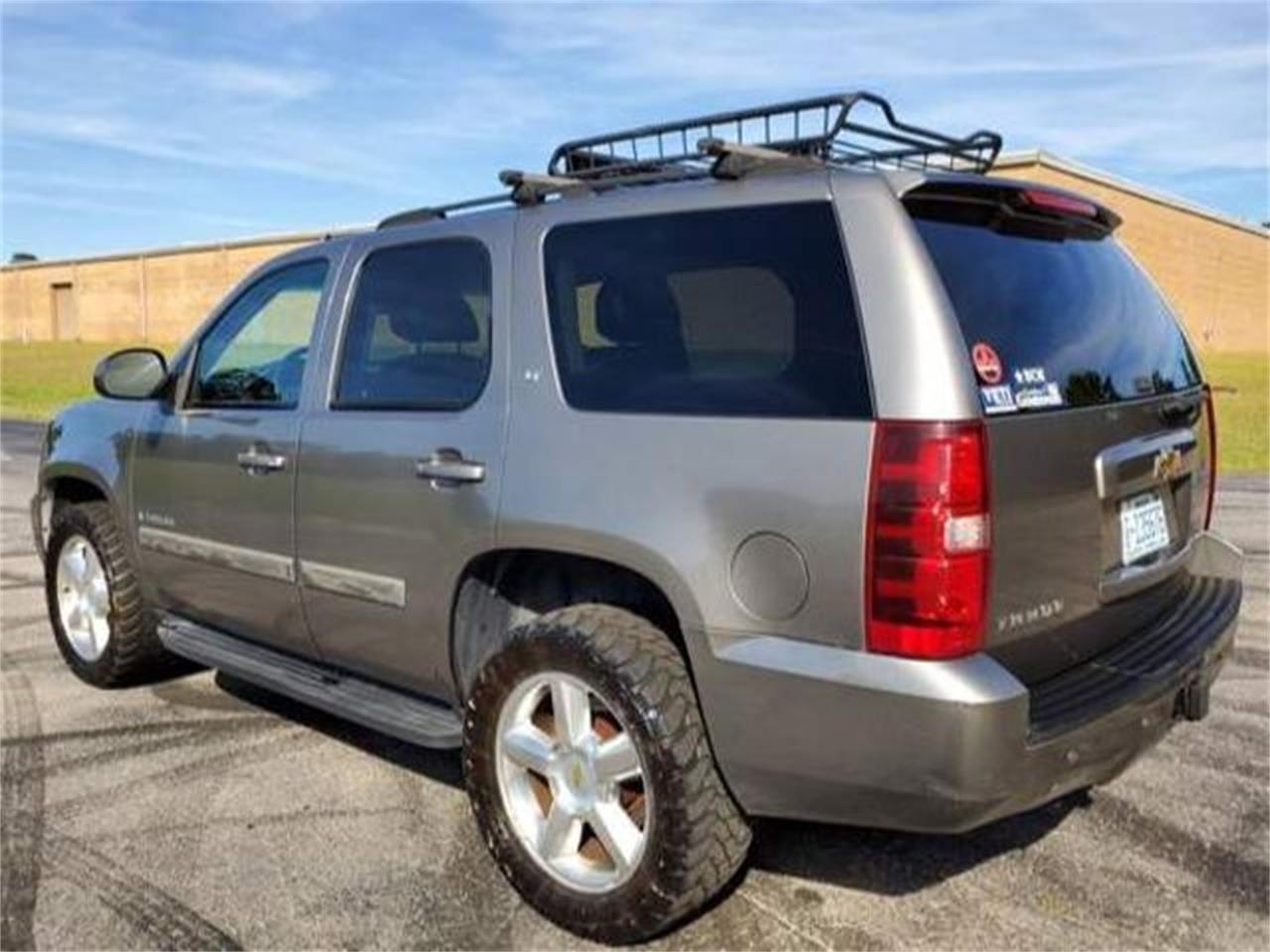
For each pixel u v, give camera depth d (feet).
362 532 12.03
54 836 11.93
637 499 9.52
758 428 8.93
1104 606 9.82
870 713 8.32
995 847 11.54
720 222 9.62
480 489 10.70
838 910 10.33
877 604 8.28
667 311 9.83
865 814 8.69
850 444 8.43
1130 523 10.23
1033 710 8.80
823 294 8.87
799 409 8.78
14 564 25.82
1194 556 12.00
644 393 9.79
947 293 8.61
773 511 8.73
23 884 10.93
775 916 10.22
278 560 13.21
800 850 11.43
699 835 9.37
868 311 8.60
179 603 15.48
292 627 13.44
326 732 14.96
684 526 9.20
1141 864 11.19
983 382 8.46
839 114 10.05
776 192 9.36
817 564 8.53
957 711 8.03
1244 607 20.36
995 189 9.37
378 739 14.69
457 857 11.49
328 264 13.28
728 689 9.03
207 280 159.84
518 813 10.57
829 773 8.64
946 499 8.10
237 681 17.12
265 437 13.30
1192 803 12.51
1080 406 9.39
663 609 10.17
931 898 10.55
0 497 36.65
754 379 9.12
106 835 11.96
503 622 11.40
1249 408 60.75
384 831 12.05
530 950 9.87
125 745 14.52
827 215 9.02
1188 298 118.32
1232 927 10.07
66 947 9.85
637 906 9.61
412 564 11.51
